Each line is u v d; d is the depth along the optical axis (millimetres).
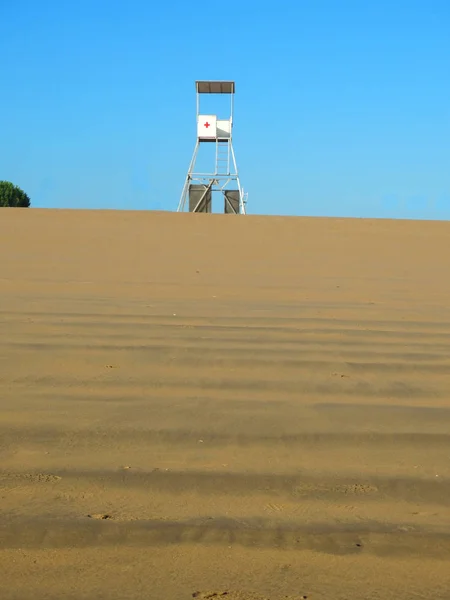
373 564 3256
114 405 5426
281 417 5215
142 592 3000
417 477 4219
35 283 11992
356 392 5902
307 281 13133
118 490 3951
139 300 10414
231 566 3211
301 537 3473
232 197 30719
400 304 10703
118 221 21359
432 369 6691
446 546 3420
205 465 4332
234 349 7199
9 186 51094
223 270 14320
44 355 6852
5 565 3174
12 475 4117
